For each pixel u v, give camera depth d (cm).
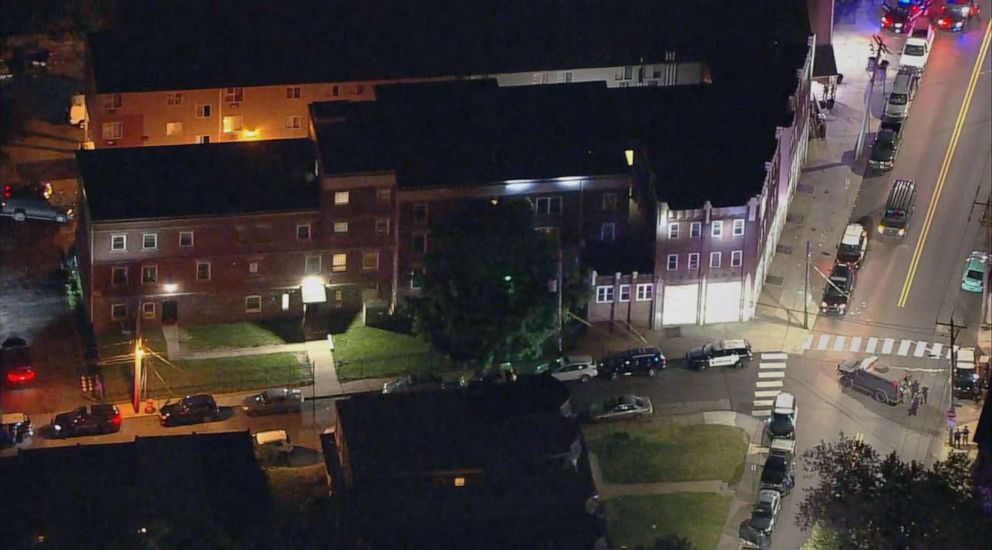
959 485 19225
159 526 19775
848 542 19438
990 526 18850
